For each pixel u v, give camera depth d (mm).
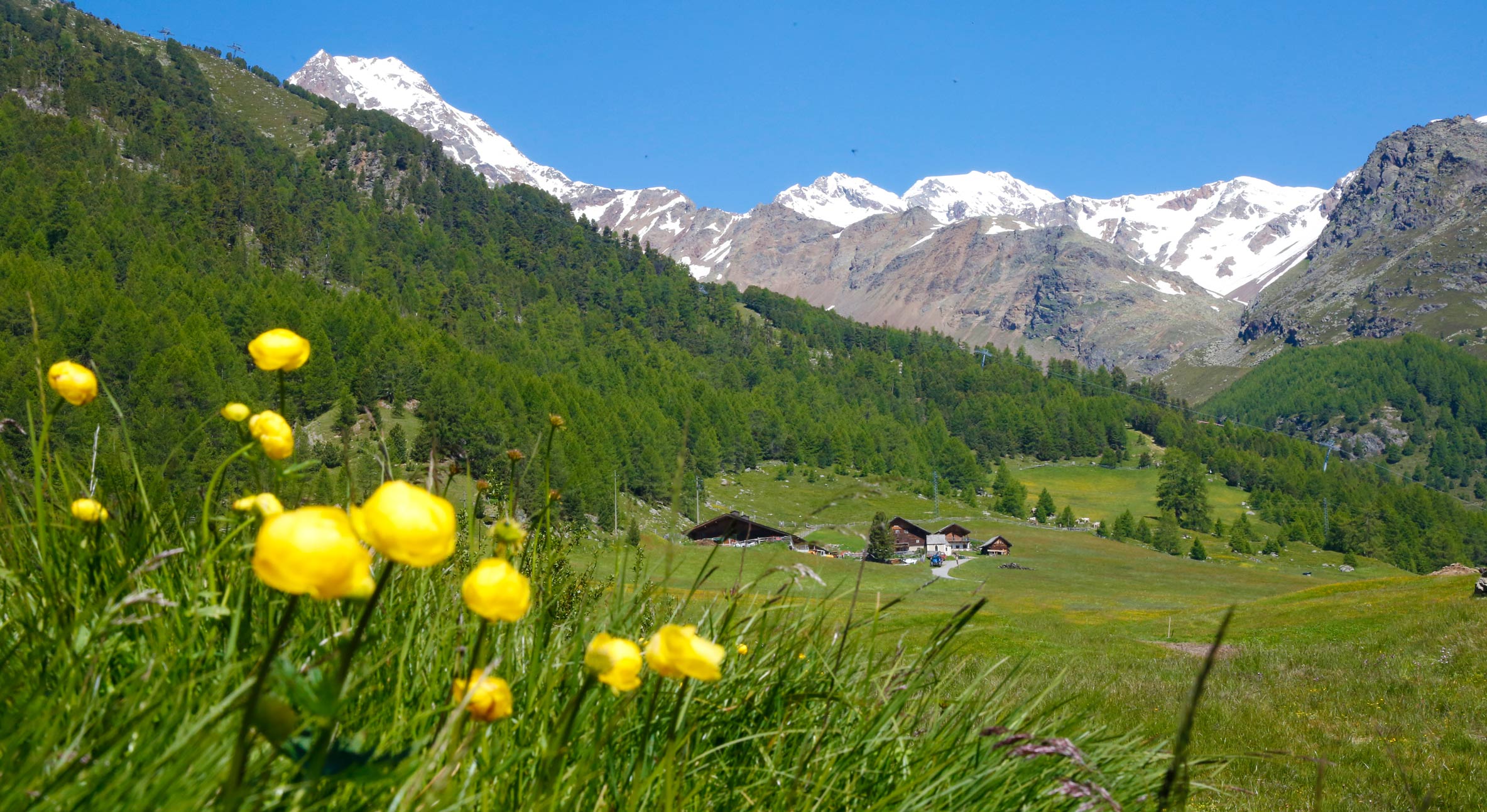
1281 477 192750
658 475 96875
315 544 646
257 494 1515
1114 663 18922
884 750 2062
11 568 1598
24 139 174750
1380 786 8766
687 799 1630
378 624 1626
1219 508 186750
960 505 163250
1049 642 24328
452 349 139000
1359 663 17000
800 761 1934
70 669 1255
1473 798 8156
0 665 1251
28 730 1092
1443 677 14688
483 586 877
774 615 2232
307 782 918
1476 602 22109
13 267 88500
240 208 185000
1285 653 19500
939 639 2236
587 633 1945
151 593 1305
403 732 1477
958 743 2150
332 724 918
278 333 1488
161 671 1399
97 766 1071
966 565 104188
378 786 1180
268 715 803
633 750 1765
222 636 1531
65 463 1622
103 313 86562
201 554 1646
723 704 1998
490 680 1179
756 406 176000
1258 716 12117
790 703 2082
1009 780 2094
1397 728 11461
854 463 171625
